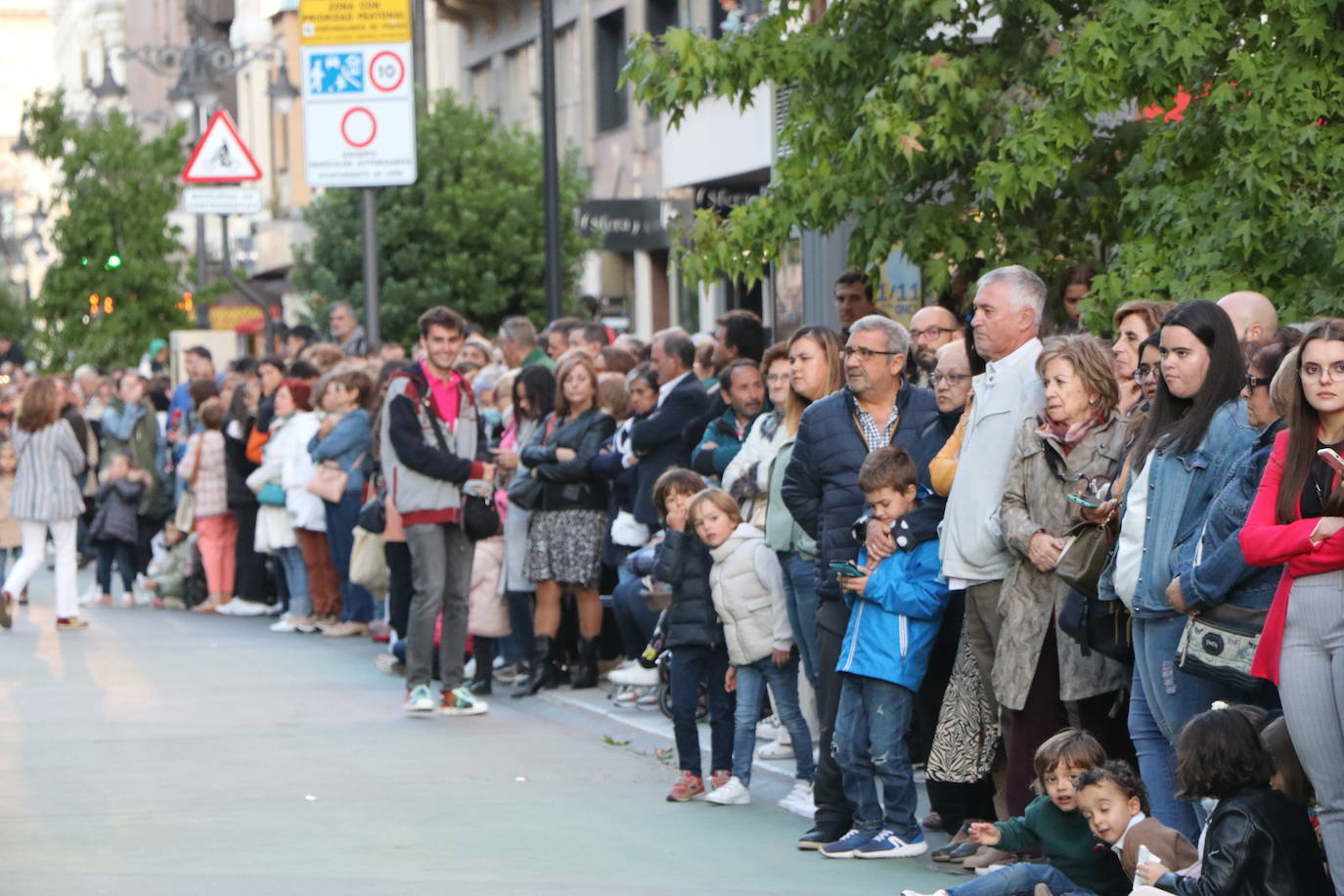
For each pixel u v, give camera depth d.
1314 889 8.41
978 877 9.78
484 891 10.59
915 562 11.24
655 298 41.44
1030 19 15.38
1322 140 13.58
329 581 23.77
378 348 25.75
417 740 15.77
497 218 35.44
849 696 11.48
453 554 17.33
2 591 24.27
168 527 27.69
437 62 52.88
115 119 44.50
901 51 15.43
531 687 18.14
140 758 14.91
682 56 15.72
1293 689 8.43
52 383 24.17
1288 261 13.45
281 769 14.48
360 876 10.98
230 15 72.81
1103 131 15.60
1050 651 10.64
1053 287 15.66
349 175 25.36
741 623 12.98
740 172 28.47
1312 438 8.52
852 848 11.46
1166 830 9.17
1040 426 10.60
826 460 11.95
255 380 25.84
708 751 15.14
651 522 16.75
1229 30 14.14
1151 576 9.52
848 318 15.95
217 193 29.72
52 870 11.16
